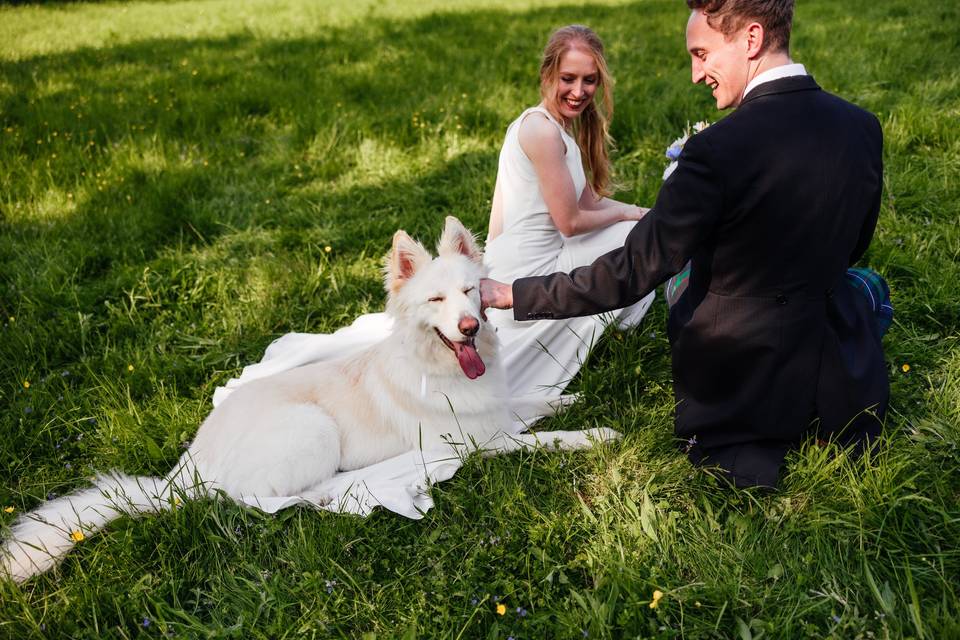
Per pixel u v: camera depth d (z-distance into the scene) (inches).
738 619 79.4
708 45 87.9
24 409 127.0
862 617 80.0
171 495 98.8
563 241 137.6
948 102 223.6
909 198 169.6
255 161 240.4
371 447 115.4
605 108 142.6
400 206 205.0
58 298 164.7
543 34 394.6
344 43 408.2
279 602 87.4
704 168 83.7
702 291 98.1
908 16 360.8
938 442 100.8
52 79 348.2
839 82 253.4
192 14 598.5
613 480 104.1
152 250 187.2
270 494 105.7
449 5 569.0
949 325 132.8
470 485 107.8
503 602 86.4
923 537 88.2
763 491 97.7
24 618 85.0
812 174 82.2
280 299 165.9
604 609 81.2
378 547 95.9
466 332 99.4
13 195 213.2
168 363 143.7
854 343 96.4
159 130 254.7
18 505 110.5
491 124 247.0
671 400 122.0
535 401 125.1
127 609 88.1
